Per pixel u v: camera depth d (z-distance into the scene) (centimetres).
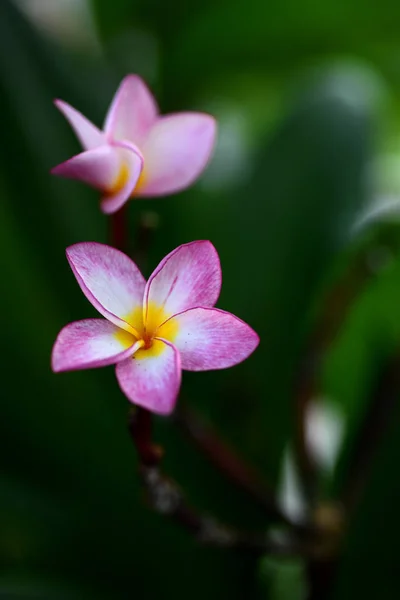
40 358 82
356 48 105
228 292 88
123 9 98
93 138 62
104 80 92
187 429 71
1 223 84
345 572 73
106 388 83
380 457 74
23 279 83
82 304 84
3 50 87
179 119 65
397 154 141
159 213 89
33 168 86
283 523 75
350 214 87
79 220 87
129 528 78
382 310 92
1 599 74
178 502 65
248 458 85
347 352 95
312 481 78
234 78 114
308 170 91
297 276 86
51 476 79
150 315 56
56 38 93
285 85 117
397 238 84
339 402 101
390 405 81
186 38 100
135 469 80
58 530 77
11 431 79
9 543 76
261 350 86
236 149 116
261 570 83
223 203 96
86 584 76
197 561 77
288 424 86
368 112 95
